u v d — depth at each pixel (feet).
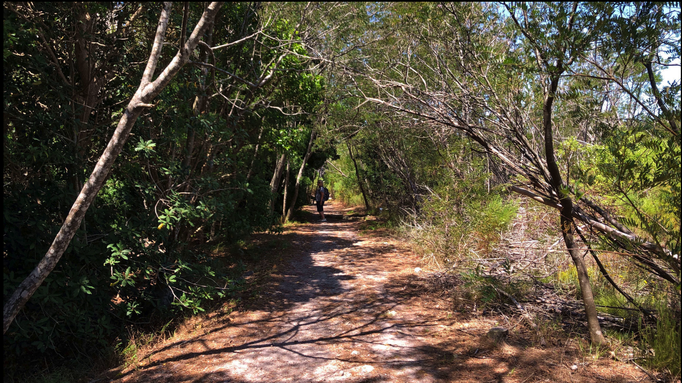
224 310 19.29
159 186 19.34
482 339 14.40
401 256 30.19
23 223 14.33
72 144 15.85
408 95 15.71
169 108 18.35
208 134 19.93
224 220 29.81
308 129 37.06
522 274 18.66
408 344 14.66
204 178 19.15
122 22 17.35
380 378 12.15
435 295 20.22
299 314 18.56
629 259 12.75
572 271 18.74
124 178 18.84
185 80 19.06
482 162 24.11
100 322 15.08
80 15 15.39
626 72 12.26
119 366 14.37
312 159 60.90
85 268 15.92
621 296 16.02
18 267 14.73
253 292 21.74
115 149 11.32
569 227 13.16
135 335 16.88
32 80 15.06
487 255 20.49
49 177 15.89
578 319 15.35
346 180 83.30
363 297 20.68
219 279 22.17
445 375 12.12
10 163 14.35
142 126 17.56
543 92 12.70
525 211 21.07
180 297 17.93
